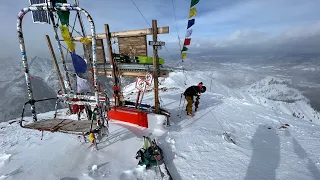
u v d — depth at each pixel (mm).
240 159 4172
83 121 4855
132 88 16797
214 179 3441
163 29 5133
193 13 6105
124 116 6137
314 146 4973
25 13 4410
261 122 7191
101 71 7250
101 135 4512
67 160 3904
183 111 8078
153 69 5688
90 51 6523
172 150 4453
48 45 7645
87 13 4172
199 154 4316
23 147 4613
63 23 4734
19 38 4461
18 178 3348
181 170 3709
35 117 4992
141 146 4484
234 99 11469
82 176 3373
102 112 4895
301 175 3619
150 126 5730
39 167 3674
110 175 3420
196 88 7523
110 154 4145
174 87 15766
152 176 3457
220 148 4660
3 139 5328
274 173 3678
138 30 5668
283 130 6277
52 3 4293
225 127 6398
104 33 6312
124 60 6320
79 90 5258
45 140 4992
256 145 4996
